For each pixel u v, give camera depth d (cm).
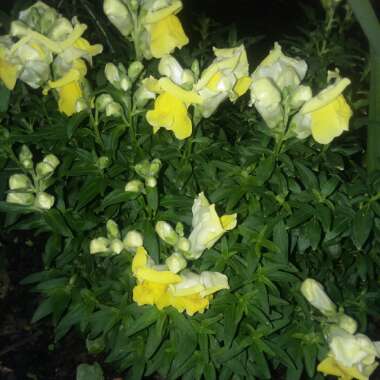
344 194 31
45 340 42
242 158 30
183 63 39
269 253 30
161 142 31
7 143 31
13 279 45
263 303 29
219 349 31
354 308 35
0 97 33
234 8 85
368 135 34
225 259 29
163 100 27
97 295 32
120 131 30
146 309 28
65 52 29
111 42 43
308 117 27
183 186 30
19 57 29
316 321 31
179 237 26
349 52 49
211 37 49
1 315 43
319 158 32
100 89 30
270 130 28
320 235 29
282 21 83
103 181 29
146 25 31
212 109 28
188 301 26
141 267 25
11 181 28
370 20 32
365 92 44
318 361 34
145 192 28
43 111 33
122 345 32
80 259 34
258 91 26
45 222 31
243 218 31
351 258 34
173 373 31
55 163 28
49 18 30
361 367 27
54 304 32
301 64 28
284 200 29
